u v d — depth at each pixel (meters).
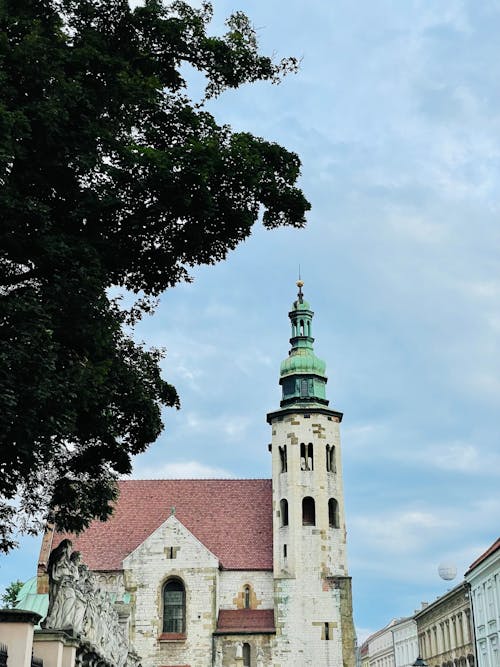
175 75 25.97
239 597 62.97
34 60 20.88
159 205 23.11
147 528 66.88
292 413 67.00
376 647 154.12
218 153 23.36
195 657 59.59
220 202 24.16
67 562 30.61
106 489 26.98
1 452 20.28
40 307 19.95
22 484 25.39
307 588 61.59
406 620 129.75
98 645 35.62
